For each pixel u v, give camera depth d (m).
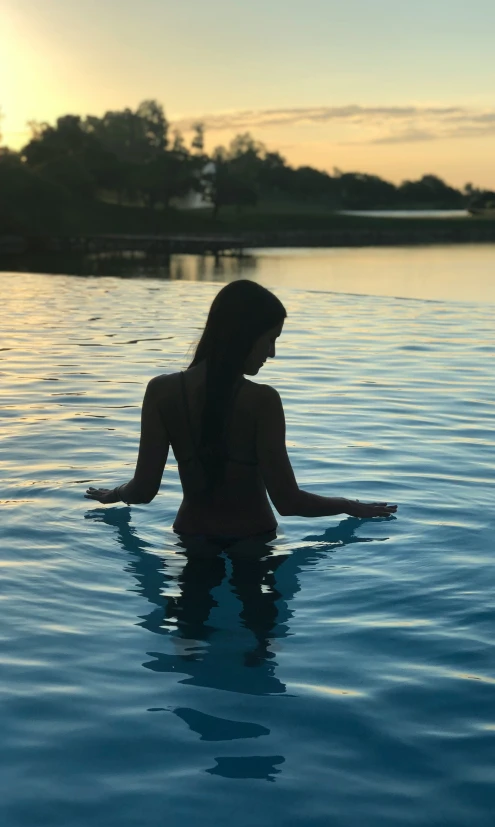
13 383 6.19
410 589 2.66
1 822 1.53
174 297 15.00
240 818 1.55
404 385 6.30
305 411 5.34
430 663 2.16
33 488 3.65
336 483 3.77
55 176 108.44
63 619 2.43
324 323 10.60
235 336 2.91
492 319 11.08
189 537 3.11
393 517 3.35
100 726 1.85
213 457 3.00
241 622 2.42
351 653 2.22
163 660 2.18
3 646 2.25
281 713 1.91
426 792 1.63
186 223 113.00
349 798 1.61
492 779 1.67
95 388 6.01
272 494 3.07
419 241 124.81
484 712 1.91
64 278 20.97
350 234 115.62
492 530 3.20
